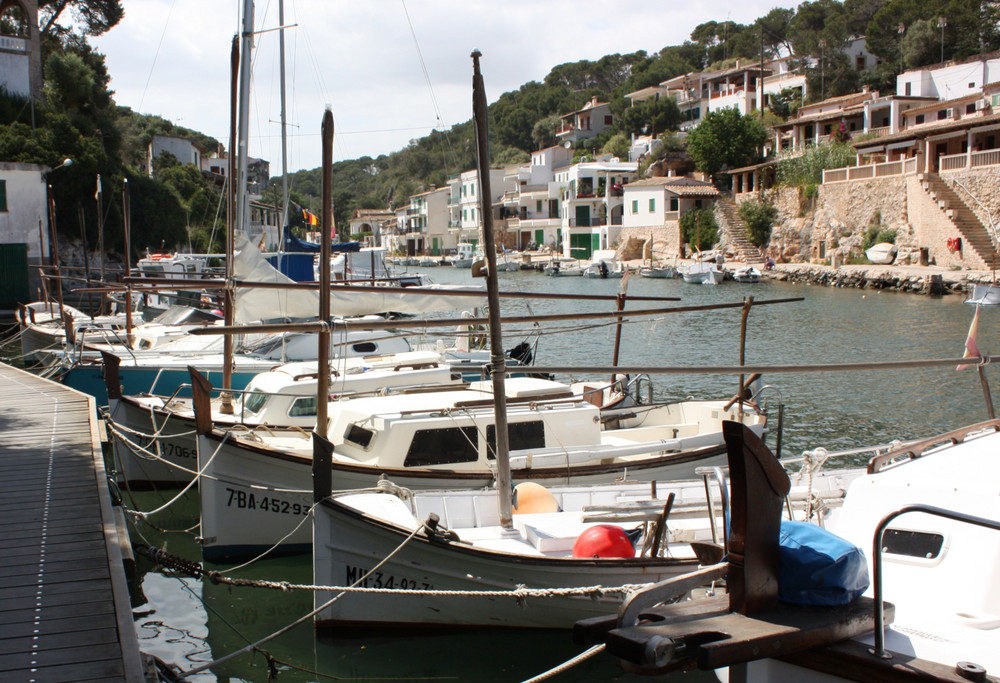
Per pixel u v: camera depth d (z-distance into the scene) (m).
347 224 117.25
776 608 4.00
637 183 68.38
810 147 58.19
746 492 3.86
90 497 9.45
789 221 56.22
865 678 3.89
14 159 36.25
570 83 147.38
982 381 9.04
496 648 8.42
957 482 5.94
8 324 30.73
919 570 5.64
